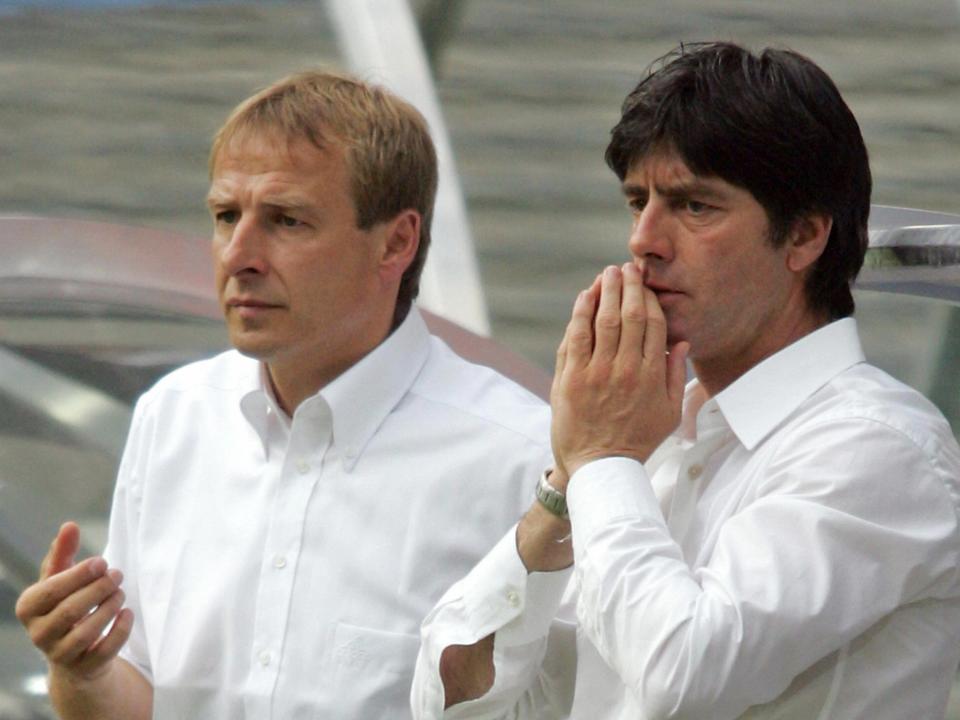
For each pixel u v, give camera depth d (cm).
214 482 1039
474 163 3038
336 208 978
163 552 1037
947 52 3150
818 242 859
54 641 973
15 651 1694
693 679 784
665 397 852
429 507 1005
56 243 1418
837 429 823
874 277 1150
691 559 871
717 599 794
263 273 979
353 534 1006
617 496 833
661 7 3344
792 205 845
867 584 796
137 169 2962
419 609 994
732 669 784
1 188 2925
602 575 816
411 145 1005
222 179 984
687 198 847
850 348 867
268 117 980
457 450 1016
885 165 2862
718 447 885
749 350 877
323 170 973
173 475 1052
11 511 1538
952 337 1509
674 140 839
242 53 3275
